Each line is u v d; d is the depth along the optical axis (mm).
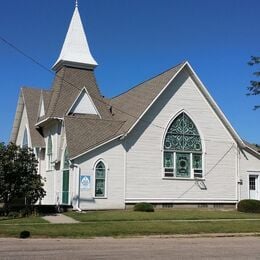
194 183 38219
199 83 38906
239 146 40375
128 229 23562
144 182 36344
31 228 23000
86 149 34656
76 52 43188
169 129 37812
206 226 25391
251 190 40750
